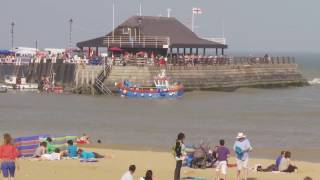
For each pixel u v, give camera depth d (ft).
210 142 561.43
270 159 449.48
